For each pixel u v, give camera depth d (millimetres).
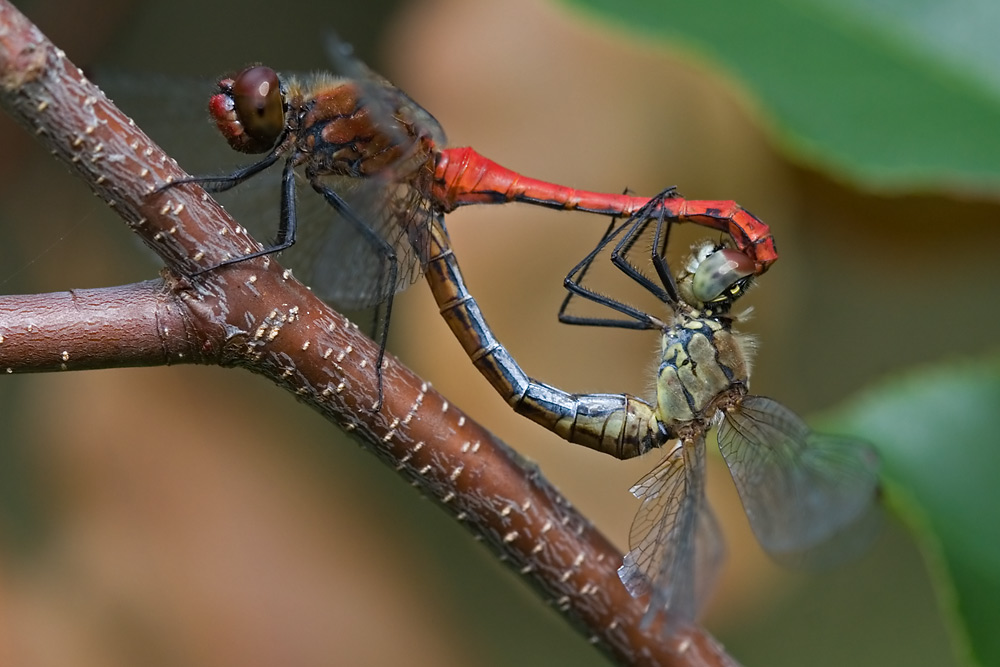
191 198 293
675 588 301
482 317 309
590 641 304
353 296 306
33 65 289
